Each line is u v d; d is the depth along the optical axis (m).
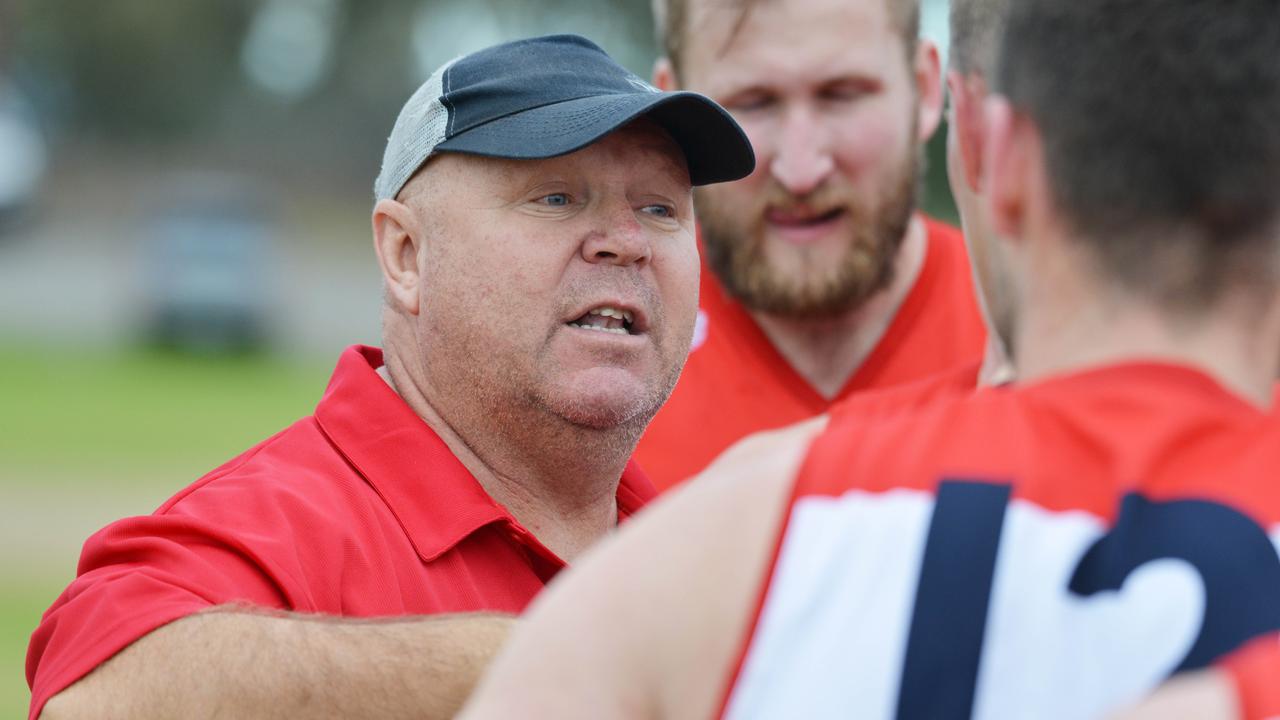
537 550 8.08
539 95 8.11
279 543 7.31
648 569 4.43
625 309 8.12
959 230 11.93
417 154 8.16
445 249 8.05
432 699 6.65
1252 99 4.28
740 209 10.90
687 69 11.16
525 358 7.97
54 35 130.00
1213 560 4.16
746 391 11.34
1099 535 4.25
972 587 4.23
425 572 7.76
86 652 6.81
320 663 6.62
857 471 4.51
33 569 27.28
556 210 8.01
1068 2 4.47
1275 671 3.78
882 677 4.20
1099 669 4.11
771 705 4.26
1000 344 5.50
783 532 4.44
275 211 111.50
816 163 10.59
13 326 69.31
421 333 8.29
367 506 7.80
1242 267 4.40
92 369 58.28
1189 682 3.86
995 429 4.51
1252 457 4.32
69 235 97.06
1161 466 4.33
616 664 4.34
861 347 11.33
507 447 8.26
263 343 67.88
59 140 126.69
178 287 65.62
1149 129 4.31
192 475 36.72
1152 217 4.36
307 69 138.62
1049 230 4.56
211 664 6.59
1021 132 4.62
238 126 131.62
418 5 135.38
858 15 10.62
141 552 7.23
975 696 4.14
